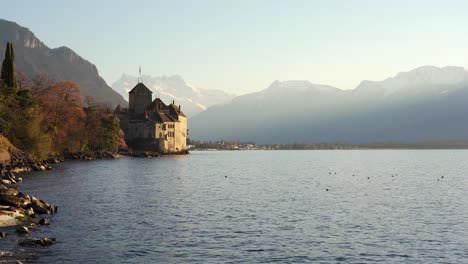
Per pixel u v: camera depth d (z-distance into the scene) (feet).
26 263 115.96
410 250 134.92
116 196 238.27
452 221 178.60
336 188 305.12
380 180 378.94
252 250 132.77
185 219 176.14
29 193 238.48
